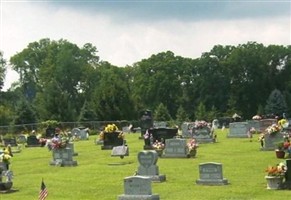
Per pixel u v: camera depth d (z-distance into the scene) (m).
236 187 29.28
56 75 129.50
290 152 39.97
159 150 43.78
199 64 139.00
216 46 142.75
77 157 46.97
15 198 29.17
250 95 136.50
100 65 139.62
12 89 138.00
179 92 138.62
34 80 139.88
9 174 32.53
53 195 29.33
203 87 137.88
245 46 141.62
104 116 91.94
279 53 138.38
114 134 53.91
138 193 25.52
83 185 32.00
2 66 125.38
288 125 59.38
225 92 137.38
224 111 135.88
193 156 43.28
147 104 136.75
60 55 130.38
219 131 72.88
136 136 68.88
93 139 69.38
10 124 88.38
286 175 28.42
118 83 93.75
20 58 139.00
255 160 39.62
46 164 43.41
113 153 45.62
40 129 82.19
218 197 26.80
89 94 131.38
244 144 51.62
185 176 33.59
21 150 58.47
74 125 86.00
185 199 26.56
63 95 93.25
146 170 32.31
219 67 138.12
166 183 31.30
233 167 36.53
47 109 91.88
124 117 92.69
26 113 89.06
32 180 34.75
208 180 30.50
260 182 30.56
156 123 80.19
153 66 139.25
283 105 119.19
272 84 137.25
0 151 35.62
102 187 31.06
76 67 131.00
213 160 40.69
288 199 25.69
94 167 39.25
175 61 139.75
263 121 66.44
